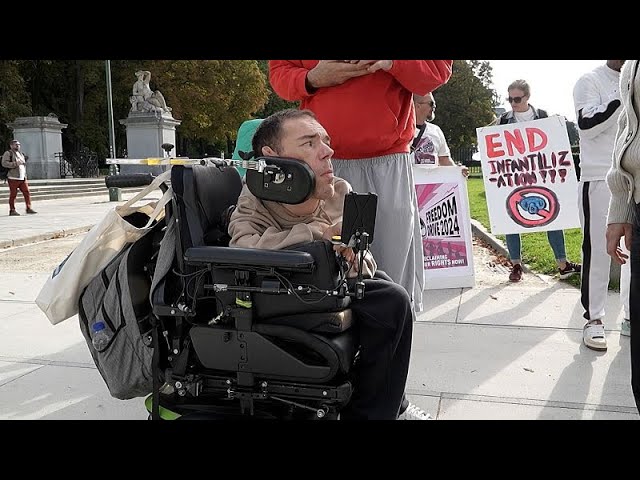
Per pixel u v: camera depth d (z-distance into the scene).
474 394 2.97
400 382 2.07
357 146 2.73
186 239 1.97
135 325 2.09
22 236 9.25
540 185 5.43
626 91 2.22
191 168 2.03
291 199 1.91
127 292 2.07
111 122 23.75
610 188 2.42
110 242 2.11
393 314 2.01
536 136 5.45
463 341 3.80
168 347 2.08
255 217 2.04
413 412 2.54
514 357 3.49
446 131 46.88
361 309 1.99
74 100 36.41
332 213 2.20
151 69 33.56
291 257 1.75
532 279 5.72
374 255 2.82
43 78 35.25
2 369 3.43
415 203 2.95
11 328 4.23
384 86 2.67
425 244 5.36
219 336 1.87
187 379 1.98
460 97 45.62
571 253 6.88
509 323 4.16
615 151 2.35
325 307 1.82
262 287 1.79
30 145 26.31
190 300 1.95
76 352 3.72
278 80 2.84
